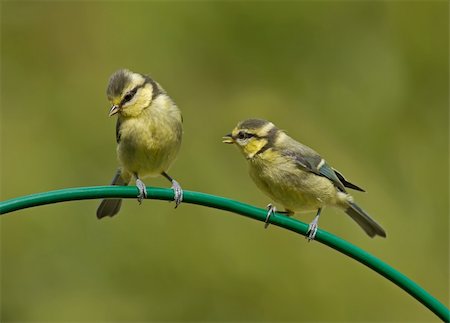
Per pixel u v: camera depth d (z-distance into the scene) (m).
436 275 14.72
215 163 15.20
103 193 7.87
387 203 15.25
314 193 9.32
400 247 14.70
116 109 9.12
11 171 15.12
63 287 14.20
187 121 15.66
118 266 14.25
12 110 15.85
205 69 16.16
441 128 16.16
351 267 14.05
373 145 15.95
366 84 16.44
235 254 14.11
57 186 15.04
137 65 16.00
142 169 9.49
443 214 15.40
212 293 14.11
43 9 16.45
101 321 13.98
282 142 9.41
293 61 16.44
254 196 14.80
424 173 15.75
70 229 14.41
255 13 16.41
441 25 16.53
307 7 16.56
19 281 14.22
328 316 13.82
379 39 16.73
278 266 14.03
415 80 16.48
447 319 7.74
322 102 16.25
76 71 16.08
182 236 14.27
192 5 16.31
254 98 16.03
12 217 14.38
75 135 15.51
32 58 16.25
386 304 13.89
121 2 16.38
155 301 14.09
